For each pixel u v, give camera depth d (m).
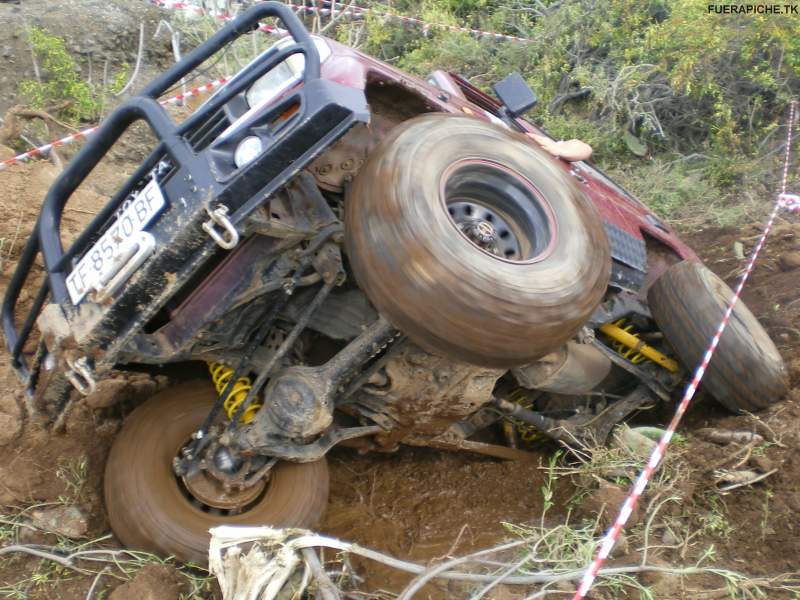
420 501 4.27
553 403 4.50
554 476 3.86
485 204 3.06
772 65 7.98
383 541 3.95
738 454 3.82
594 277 2.99
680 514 3.62
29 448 3.76
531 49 8.57
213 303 2.90
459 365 3.25
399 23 9.47
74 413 3.95
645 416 4.79
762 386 4.12
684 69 7.48
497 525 4.07
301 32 2.87
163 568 3.08
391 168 2.79
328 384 3.09
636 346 4.41
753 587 3.05
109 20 8.04
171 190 2.74
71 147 6.40
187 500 3.34
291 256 2.99
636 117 7.96
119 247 2.77
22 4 7.86
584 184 4.32
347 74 3.08
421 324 2.70
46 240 3.13
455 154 2.93
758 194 7.50
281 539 2.72
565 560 3.04
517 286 2.71
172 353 2.96
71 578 3.16
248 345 3.29
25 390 3.35
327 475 3.59
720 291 4.23
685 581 3.16
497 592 3.05
